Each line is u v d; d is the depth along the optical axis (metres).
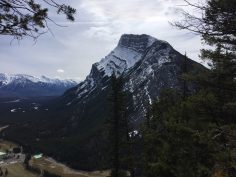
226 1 13.70
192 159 24.50
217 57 16.30
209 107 17.41
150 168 31.59
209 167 23.11
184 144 24.83
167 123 26.84
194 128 21.56
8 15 8.87
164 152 28.16
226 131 16.11
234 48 16.06
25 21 8.95
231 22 14.51
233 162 15.28
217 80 16.88
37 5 8.93
